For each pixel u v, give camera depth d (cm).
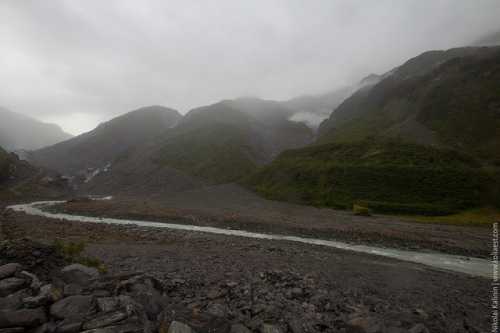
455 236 3578
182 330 674
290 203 7444
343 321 989
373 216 5288
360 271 2022
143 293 877
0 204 7775
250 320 918
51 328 627
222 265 1888
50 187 12238
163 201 7856
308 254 2525
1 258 923
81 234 3184
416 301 1441
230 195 9056
